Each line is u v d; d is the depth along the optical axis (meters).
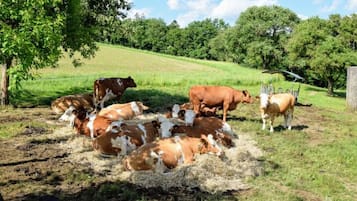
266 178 9.61
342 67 36.97
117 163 9.93
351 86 24.56
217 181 9.05
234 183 9.08
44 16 12.69
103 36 21.14
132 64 52.47
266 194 8.55
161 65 55.28
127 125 11.03
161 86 28.80
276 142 12.98
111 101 19.64
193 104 15.29
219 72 46.69
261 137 13.60
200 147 10.05
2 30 11.02
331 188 9.17
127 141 10.37
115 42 113.69
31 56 11.32
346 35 44.12
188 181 8.91
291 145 12.78
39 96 20.72
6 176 8.93
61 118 14.78
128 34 21.75
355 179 10.01
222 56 103.06
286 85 37.41
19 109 16.95
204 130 11.56
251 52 62.75
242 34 68.00
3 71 17.25
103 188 8.34
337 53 37.00
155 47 122.31
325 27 41.56
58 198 7.96
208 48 119.06
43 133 12.77
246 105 21.45
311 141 13.98
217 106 15.45
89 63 47.41
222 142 11.54
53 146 11.32
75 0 16.23
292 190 9.01
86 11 18.80
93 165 9.82
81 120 12.41
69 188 8.47
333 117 20.45
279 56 61.66
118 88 17.73
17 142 11.68
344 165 11.09
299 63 40.47
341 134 15.77
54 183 8.70
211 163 9.73
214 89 15.21
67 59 47.31
